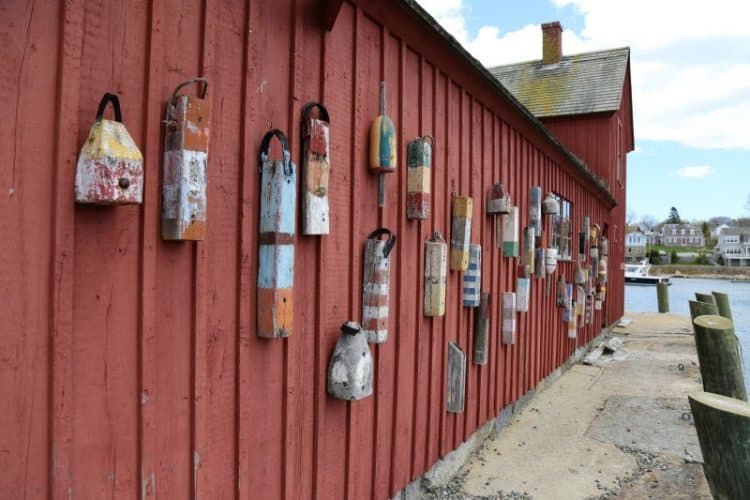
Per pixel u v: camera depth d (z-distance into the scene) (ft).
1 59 4.49
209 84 6.37
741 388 14.35
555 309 23.13
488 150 15.23
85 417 5.12
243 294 6.88
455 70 12.70
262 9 7.19
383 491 10.16
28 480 4.68
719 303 28.25
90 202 4.91
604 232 37.14
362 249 9.30
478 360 14.16
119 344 5.42
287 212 7.03
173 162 5.68
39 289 4.74
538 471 13.48
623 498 12.10
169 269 5.92
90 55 5.11
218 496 6.57
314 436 8.26
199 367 6.27
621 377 24.14
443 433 12.54
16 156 4.59
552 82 41.98
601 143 37.83
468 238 12.66
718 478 8.53
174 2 5.92
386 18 9.83
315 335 8.22
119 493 5.42
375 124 9.31
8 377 4.55
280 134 6.98
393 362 10.43
